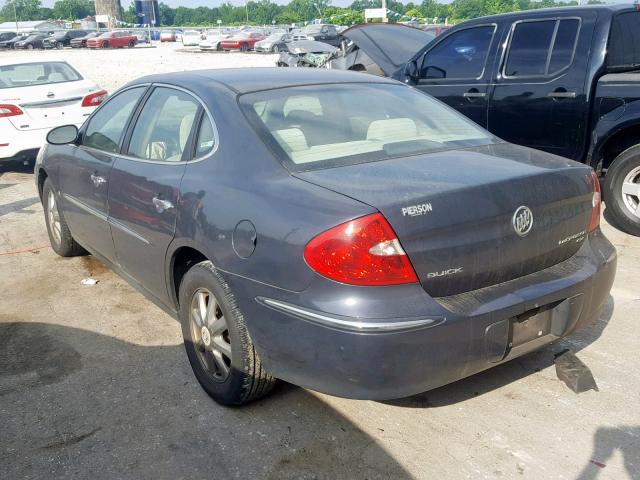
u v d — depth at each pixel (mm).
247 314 2900
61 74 9648
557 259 3057
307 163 3014
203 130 3432
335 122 3373
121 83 20547
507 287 2836
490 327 2699
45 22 78562
